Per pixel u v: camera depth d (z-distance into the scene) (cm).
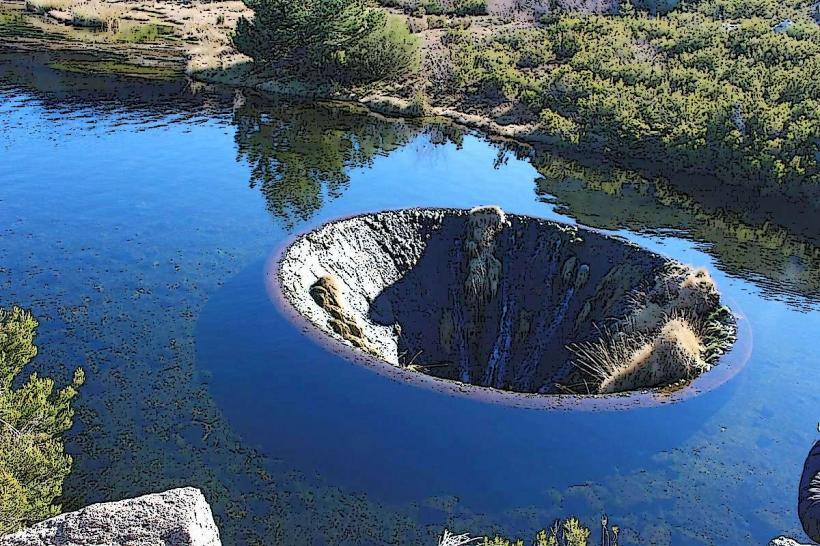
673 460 1130
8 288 1634
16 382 1298
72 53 4038
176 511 529
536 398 1213
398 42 3744
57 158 2475
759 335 1645
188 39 4522
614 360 1530
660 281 1697
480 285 1928
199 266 1788
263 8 3759
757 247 2216
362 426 1162
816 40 3506
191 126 3009
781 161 2525
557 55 3922
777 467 1138
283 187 2434
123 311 1550
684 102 2984
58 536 511
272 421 1192
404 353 1792
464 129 3306
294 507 1029
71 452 1135
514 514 1014
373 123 3319
